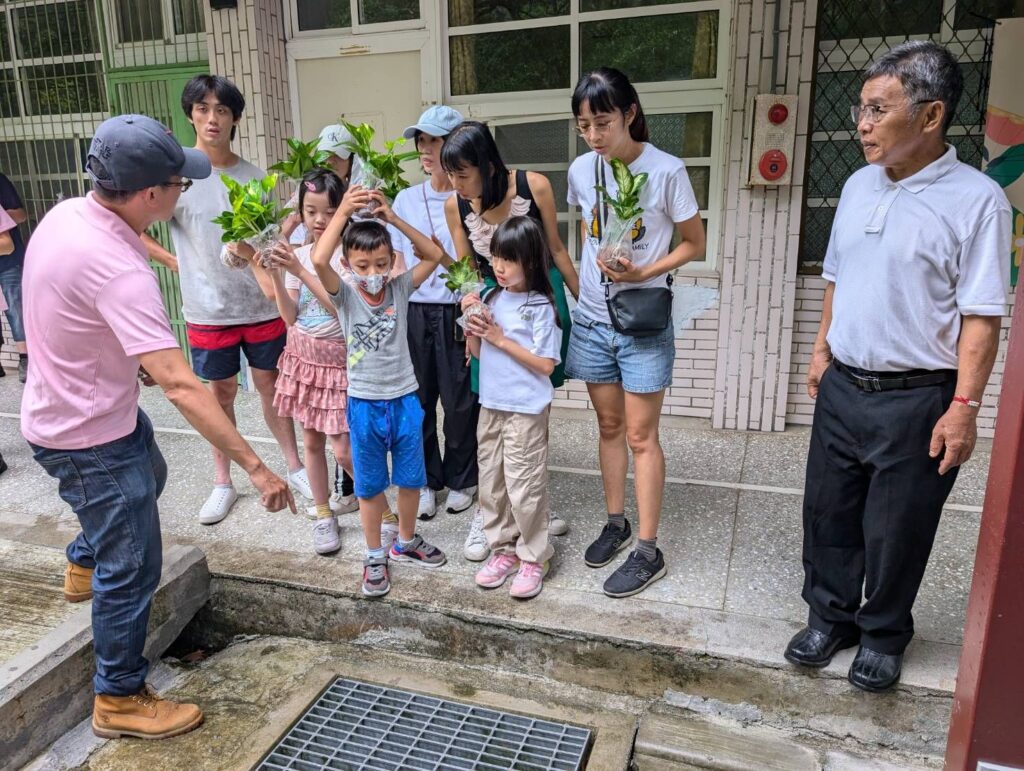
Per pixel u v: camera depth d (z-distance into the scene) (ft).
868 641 7.30
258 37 14.55
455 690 8.25
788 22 11.95
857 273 6.69
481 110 14.20
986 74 11.84
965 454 6.39
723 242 13.10
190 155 7.25
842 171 12.84
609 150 8.13
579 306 9.23
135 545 7.09
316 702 8.11
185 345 17.17
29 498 11.44
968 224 6.13
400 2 14.34
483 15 13.89
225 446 6.69
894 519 6.75
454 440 10.52
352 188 8.41
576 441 13.47
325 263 8.22
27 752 7.42
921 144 6.12
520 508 8.46
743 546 9.73
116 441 6.97
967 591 8.64
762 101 12.14
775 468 12.11
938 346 6.44
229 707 8.20
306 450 9.80
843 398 7.00
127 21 15.74
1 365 17.90
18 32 16.67
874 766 7.12
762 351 13.32
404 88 14.69
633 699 8.11
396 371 8.61
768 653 7.67
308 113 15.46
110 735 7.61
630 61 13.35
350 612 9.04
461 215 9.14
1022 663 4.80
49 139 17.25
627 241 8.01
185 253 10.26
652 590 8.79
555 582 9.00
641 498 8.73
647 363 8.43
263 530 10.46
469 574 9.21
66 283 6.36
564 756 7.35
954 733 5.37
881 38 12.17
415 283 9.02
